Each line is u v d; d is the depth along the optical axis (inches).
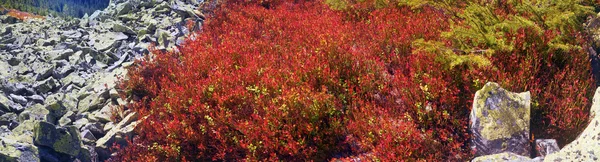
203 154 230.2
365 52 271.9
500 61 243.1
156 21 467.2
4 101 283.0
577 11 254.8
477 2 300.0
